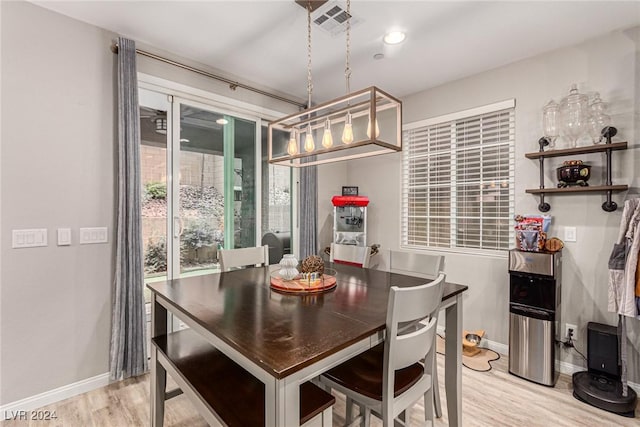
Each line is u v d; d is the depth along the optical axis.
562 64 2.51
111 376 2.26
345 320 1.29
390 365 1.18
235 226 3.22
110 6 2.06
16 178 1.96
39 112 2.04
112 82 2.33
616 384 2.12
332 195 4.09
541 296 2.32
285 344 1.05
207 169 3.01
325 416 1.14
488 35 2.36
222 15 2.16
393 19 2.18
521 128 2.72
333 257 2.73
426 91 3.40
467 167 3.13
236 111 3.18
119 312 2.28
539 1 1.97
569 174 2.35
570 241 2.45
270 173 3.53
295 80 3.23
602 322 2.32
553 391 2.21
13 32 1.96
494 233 2.94
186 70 2.78
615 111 2.26
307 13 2.14
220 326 1.22
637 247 1.95
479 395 2.16
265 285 1.86
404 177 3.64
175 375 1.47
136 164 2.35
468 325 3.05
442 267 2.05
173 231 2.76
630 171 2.21
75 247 2.17
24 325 1.99
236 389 1.30
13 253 1.95
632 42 2.21
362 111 1.85
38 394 2.03
